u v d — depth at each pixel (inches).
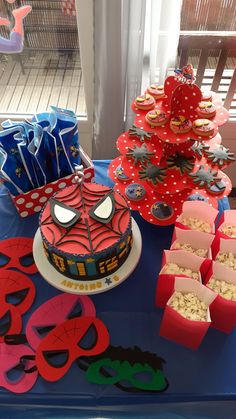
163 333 30.4
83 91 61.3
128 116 53.5
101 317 31.7
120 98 49.4
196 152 34.6
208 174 34.0
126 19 42.0
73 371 29.0
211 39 49.7
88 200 32.3
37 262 33.1
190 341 29.4
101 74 46.6
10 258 35.2
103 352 29.8
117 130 53.8
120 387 28.4
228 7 47.7
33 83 62.4
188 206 33.6
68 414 29.6
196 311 28.3
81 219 31.0
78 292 31.1
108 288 31.3
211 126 30.0
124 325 31.3
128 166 33.8
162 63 48.1
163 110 31.3
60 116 37.5
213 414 30.1
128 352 29.9
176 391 28.2
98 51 44.6
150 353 29.9
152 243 36.4
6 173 35.3
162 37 45.3
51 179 38.4
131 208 36.2
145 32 44.6
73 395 28.1
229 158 34.3
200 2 47.3
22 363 29.5
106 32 41.9
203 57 52.6
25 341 30.5
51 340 30.3
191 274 30.3
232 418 30.4
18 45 51.1
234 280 29.5
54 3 49.2
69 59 58.5
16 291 33.1
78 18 46.6
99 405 28.6
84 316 31.6
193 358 29.8
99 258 29.4
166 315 27.5
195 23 49.9
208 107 31.0
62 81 61.7
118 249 30.2
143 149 33.9
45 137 35.8
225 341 30.6
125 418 30.0
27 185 37.4
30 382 28.6
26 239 36.7
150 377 28.8
